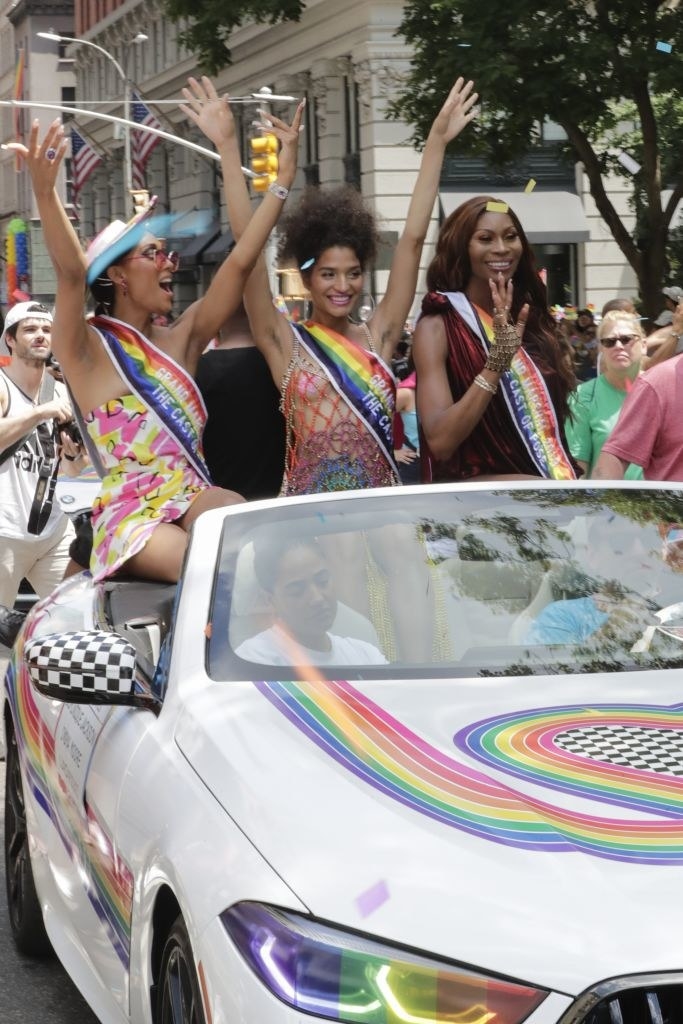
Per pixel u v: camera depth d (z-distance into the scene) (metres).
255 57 102.19
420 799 7.50
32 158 12.30
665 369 15.04
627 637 9.63
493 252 14.32
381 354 14.53
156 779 8.59
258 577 9.93
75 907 10.41
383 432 14.17
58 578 21.05
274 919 6.90
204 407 13.52
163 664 9.69
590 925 6.55
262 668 9.24
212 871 7.40
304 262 14.26
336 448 13.96
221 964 6.98
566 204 89.50
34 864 11.95
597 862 6.89
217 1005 6.92
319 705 8.67
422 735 8.21
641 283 59.12
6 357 20.11
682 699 8.79
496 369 13.57
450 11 54.16
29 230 156.38
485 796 7.48
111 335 13.08
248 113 104.44
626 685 9.03
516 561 10.18
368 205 14.34
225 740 8.39
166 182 121.94
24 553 20.70
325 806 7.51
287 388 14.02
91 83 163.12
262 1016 6.66
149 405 13.01
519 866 6.90
